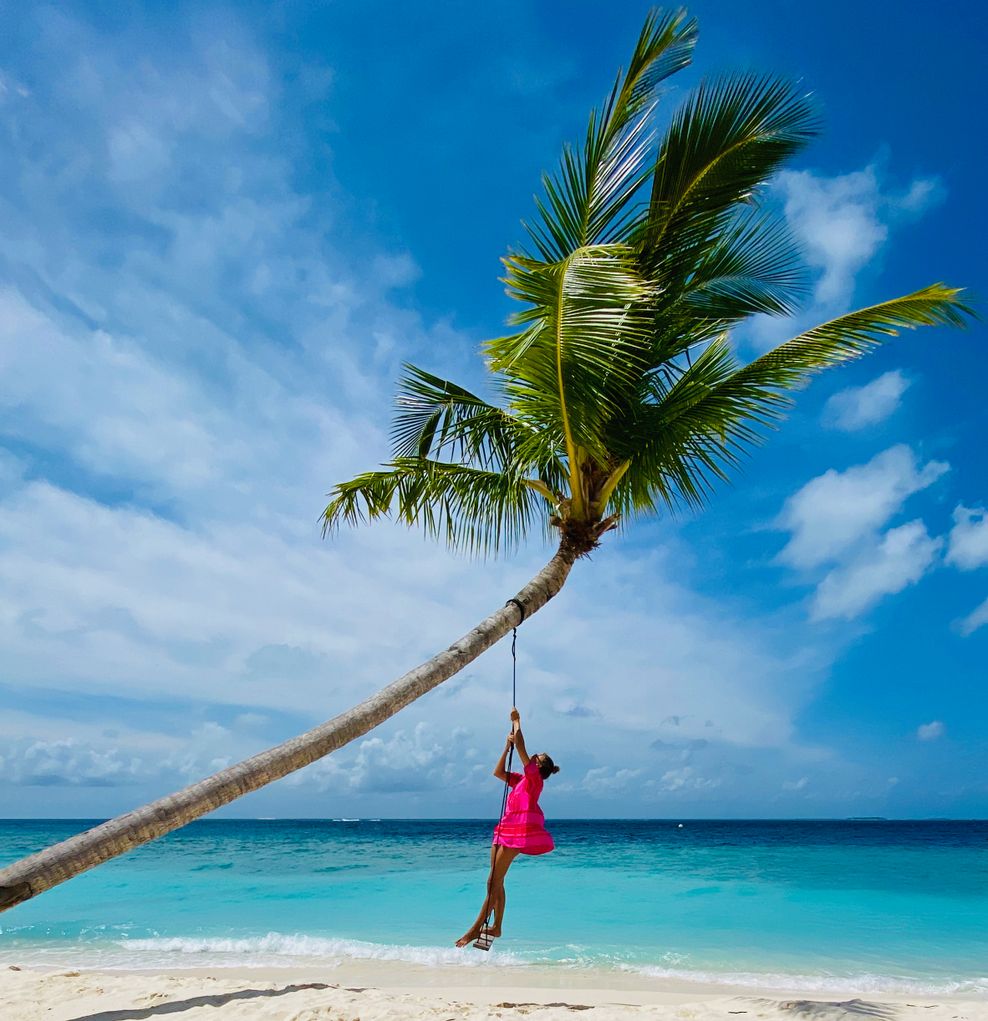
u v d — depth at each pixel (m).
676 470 8.02
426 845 37.00
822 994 8.89
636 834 64.00
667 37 7.60
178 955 10.80
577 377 6.88
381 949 11.20
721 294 8.76
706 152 8.05
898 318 7.60
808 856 29.83
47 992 7.29
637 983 9.28
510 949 11.39
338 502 8.74
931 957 11.23
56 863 4.62
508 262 6.41
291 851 31.58
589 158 7.59
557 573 7.61
